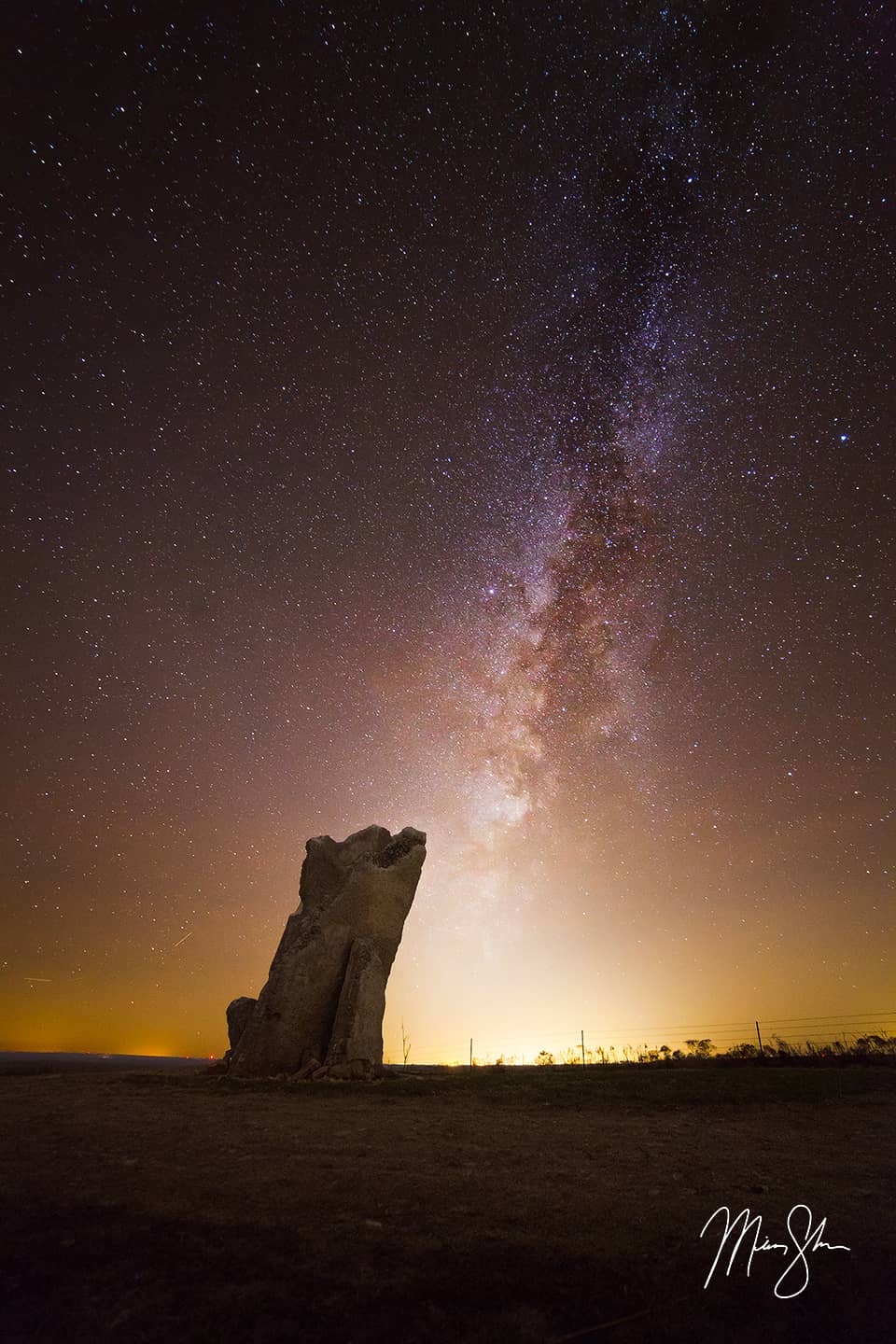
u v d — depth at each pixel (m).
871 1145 12.09
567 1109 15.90
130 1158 10.30
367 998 22.91
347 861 26.86
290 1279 5.96
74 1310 5.37
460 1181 9.32
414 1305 5.55
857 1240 7.22
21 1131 12.47
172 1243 6.66
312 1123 13.73
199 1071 23.94
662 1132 13.18
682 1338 5.18
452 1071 24.50
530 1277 6.12
